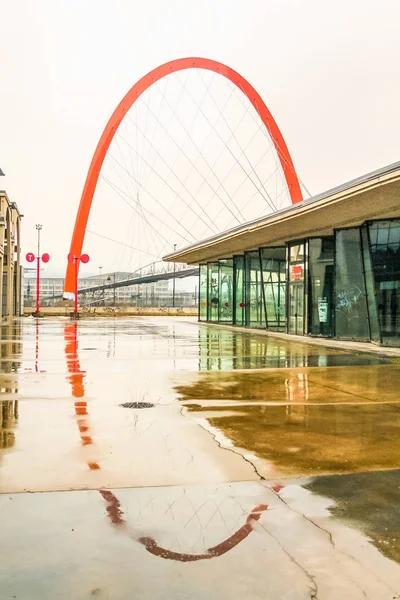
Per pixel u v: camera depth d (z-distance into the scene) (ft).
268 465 16.69
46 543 11.17
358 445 19.15
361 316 75.31
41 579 9.81
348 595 9.41
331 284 82.89
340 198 57.77
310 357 50.47
